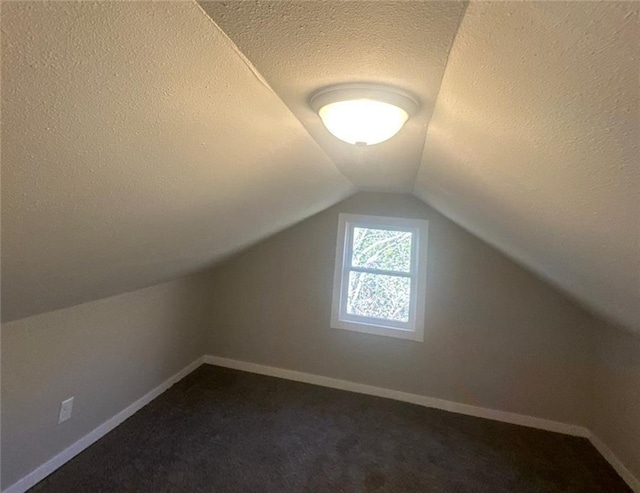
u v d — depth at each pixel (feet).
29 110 2.29
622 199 2.87
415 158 5.78
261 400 10.23
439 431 9.23
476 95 2.73
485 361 10.03
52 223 3.74
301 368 11.50
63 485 6.69
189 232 6.27
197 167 4.03
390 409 10.12
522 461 8.25
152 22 2.03
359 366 10.99
